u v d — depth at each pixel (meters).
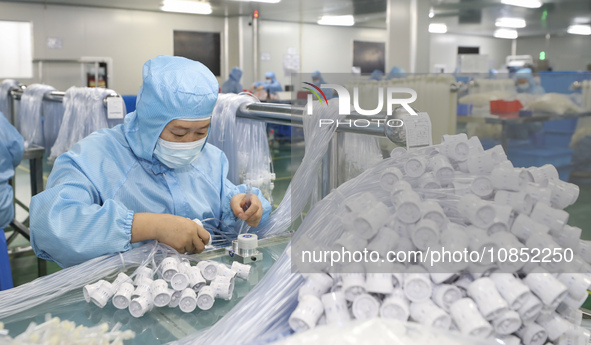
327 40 10.51
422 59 6.29
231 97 1.45
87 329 0.59
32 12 7.56
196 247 0.93
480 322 0.49
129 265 0.85
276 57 10.12
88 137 1.14
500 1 6.88
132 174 1.12
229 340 0.56
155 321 0.69
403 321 0.50
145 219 0.92
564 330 0.55
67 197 0.96
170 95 0.96
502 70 7.54
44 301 0.75
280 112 1.24
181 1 7.63
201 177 1.24
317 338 0.47
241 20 9.38
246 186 1.33
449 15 8.31
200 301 0.72
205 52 9.47
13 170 2.22
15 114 3.16
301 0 7.47
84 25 8.00
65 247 0.90
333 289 0.56
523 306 0.52
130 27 8.44
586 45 10.08
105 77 8.02
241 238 0.91
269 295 0.61
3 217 2.14
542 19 8.69
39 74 7.77
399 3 6.20
